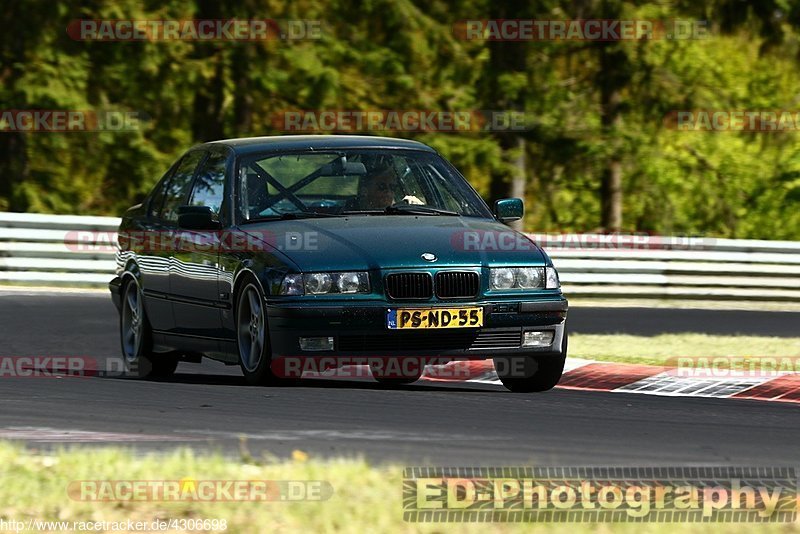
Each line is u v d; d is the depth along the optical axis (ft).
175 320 117.70
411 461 77.82
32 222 209.15
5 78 271.08
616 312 203.41
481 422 93.97
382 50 274.16
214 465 71.46
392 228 106.93
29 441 83.82
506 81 273.54
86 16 272.92
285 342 101.30
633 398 111.14
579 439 88.17
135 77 279.69
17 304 179.73
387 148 117.60
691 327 182.91
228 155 115.96
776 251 231.50
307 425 90.58
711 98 298.56
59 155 297.53
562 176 301.84
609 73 287.48
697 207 356.18
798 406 108.88
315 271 101.40
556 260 225.56
